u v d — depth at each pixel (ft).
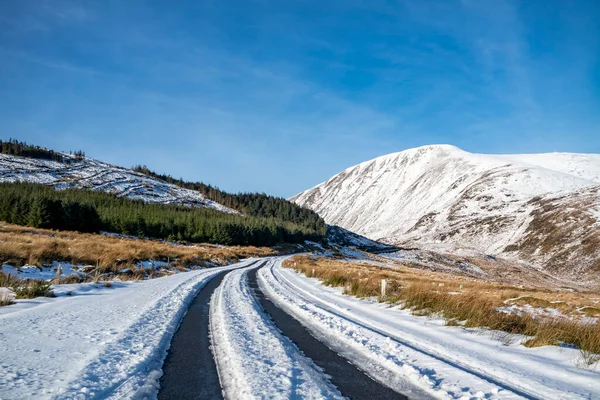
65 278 50.26
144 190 558.97
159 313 31.73
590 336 24.66
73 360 17.37
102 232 213.66
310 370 18.10
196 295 47.24
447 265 335.47
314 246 424.05
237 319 30.81
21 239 80.48
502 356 21.54
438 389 15.79
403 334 26.76
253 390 14.78
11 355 17.48
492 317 31.86
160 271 79.46
